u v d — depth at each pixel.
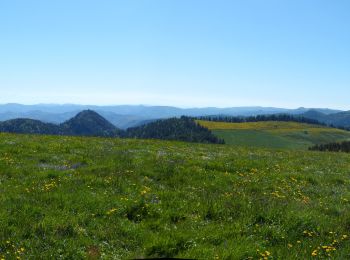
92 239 11.34
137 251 10.80
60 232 11.52
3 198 13.91
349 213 15.23
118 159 23.67
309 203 16.75
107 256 10.35
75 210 13.43
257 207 14.80
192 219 13.52
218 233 12.21
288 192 18.77
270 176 22.12
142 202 14.20
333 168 28.19
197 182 18.86
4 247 10.41
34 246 10.59
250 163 25.47
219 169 22.91
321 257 10.98
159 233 11.95
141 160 23.38
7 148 25.27
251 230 12.78
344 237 12.62
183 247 11.23
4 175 18.06
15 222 11.94
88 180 17.55
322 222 13.77
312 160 32.53
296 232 12.86
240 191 17.88
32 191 15.22
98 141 35.94
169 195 15.89
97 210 13.45
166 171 20.27
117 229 12.06
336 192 19.67
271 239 12.33
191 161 24.03
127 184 17.28
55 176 18.34
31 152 25.06
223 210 14.43
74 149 27.86
